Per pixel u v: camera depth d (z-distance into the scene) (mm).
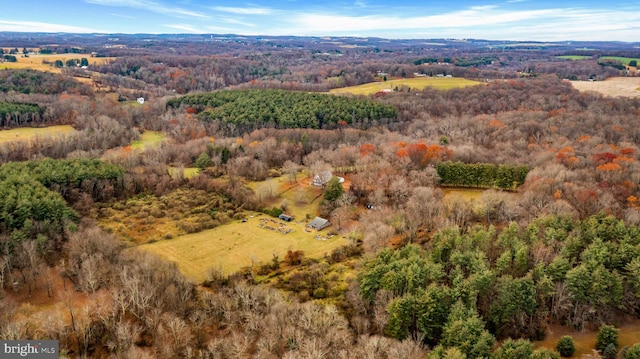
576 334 76938
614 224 94938
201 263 106125
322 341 70562
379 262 87688
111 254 98000
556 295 79438
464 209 115375
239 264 105938
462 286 77812
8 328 68688
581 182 119750
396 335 75250
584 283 77250
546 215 102625
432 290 76062
